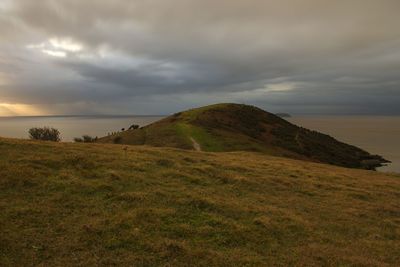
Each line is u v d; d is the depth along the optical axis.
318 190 22.06
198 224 13.29
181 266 10.15
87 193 15.16
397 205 20.73
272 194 19.55
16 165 17.09
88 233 11.49
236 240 12.39
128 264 9.97
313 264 11.05
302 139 111.81
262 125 113.88
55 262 9.71
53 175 16.72
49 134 59.75
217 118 104.88
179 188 17.41
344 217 16.86
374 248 13.26
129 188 16.42
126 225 12.39
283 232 13.65
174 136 79.00
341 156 110.00
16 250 10.17
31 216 12.38
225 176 21.12
